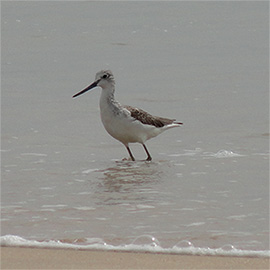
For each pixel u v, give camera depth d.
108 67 33.28
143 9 53.47
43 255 10.45
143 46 39.22
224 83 28.84
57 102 25.69
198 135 20.72
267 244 10.99
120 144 19.92
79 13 51.81
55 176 16.05
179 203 13.58
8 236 11.30
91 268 9.87
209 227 11.95
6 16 50.41
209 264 10.00
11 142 19.89
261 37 41.25
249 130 21.05
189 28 45.22
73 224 12.20
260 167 16.59
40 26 46.50
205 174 16.06
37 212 12.98
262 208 13.15
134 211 13.02
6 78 30.42
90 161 17.75
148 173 16.34
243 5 54.72
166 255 10.43
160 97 26.53
